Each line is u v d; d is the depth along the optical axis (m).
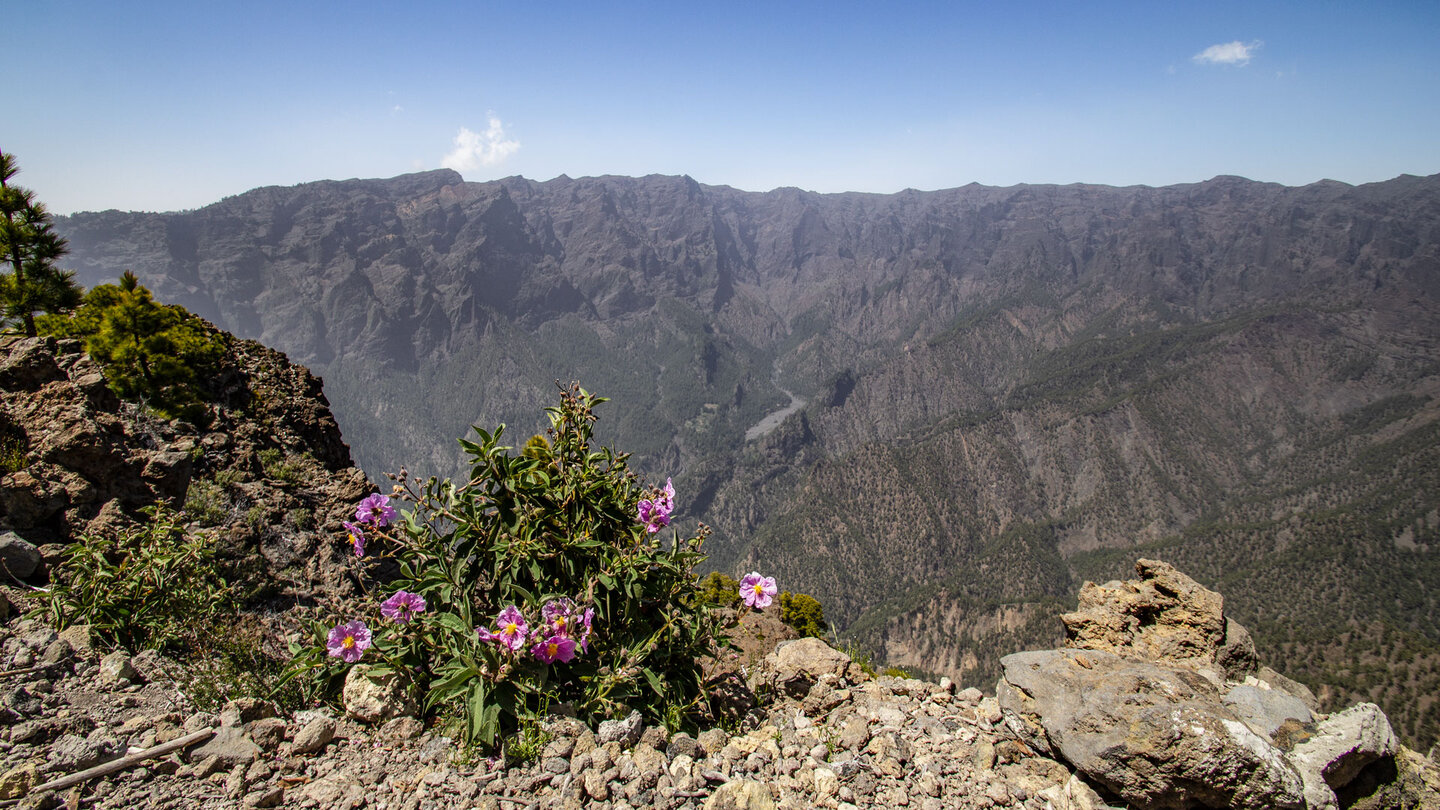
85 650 6.23
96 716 5.32
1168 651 6.96
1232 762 4.70
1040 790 5.34
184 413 11.73
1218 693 5.64
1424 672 100.19
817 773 5.20
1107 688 5.40
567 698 5.94
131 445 9.22
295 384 15.27
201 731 5.20
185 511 8.91
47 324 14.75
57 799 4.35
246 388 13.97
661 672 6.17
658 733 5.46
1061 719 5.46
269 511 9.68
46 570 7.38
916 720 6.25
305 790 4.78
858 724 6.03
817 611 24.14
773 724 6.34
